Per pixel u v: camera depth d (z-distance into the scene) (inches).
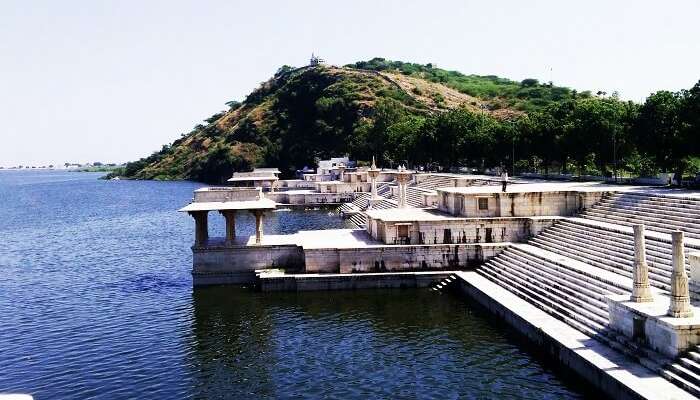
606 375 1050.7
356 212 3937.0
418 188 3907.5
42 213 5428.2
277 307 1768.0
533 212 2107.5
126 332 1590.8
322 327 1573.6
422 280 1937.7
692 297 1209.4
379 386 1192.2
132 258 2775.6
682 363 1009.5
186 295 1963.6
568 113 3703.3
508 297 1612.9
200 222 2114.9
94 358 1400.1
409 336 1475.1
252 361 1352.1
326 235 2299.5
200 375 1280.8
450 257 1985.7
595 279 1445.6
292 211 4692.4
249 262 2091.5
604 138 3174.2
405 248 1977.1
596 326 1263.5
